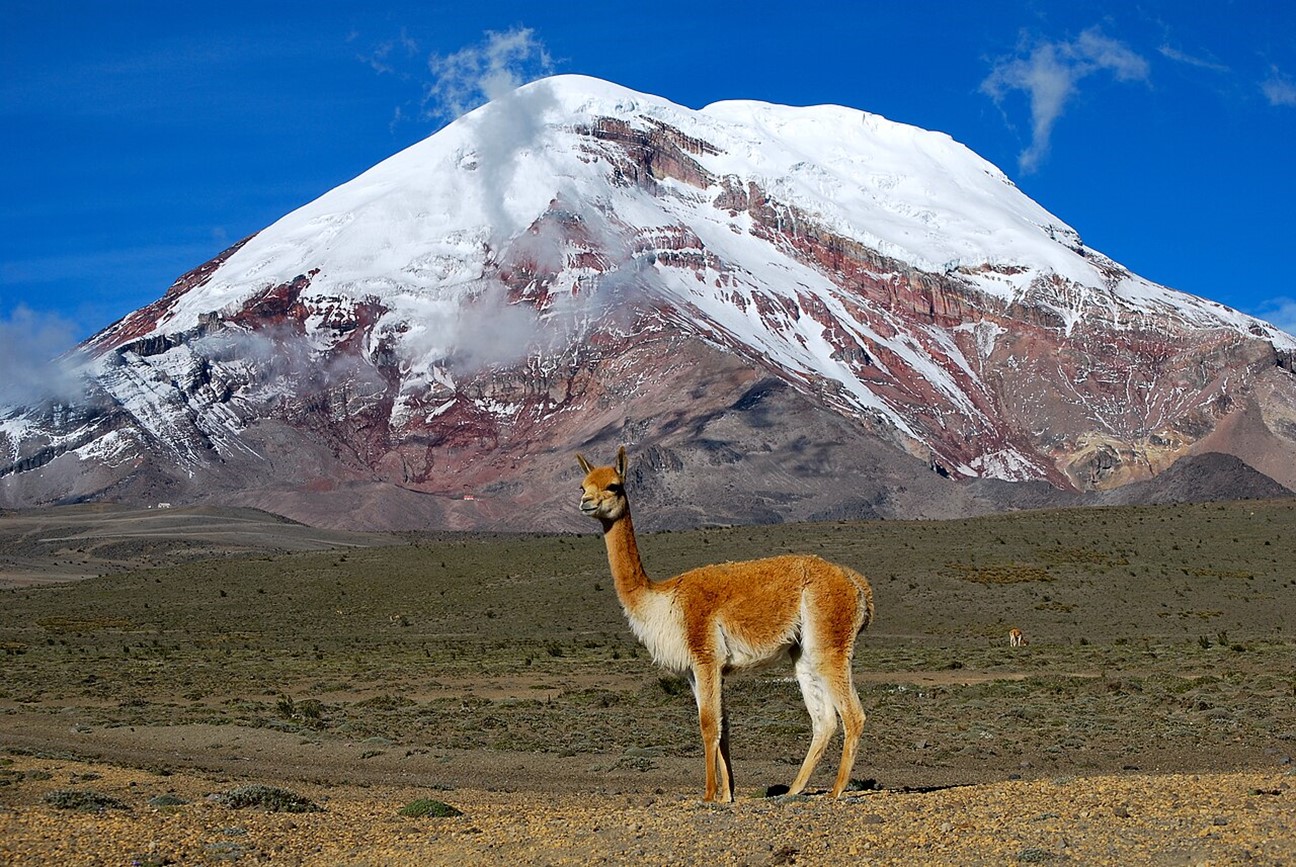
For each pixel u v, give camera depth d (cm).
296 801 1873
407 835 1567
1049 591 8838
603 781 2586
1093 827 1243
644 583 1574
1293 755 2662
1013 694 4084
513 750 3070
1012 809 1359
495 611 9200
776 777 2522
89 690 4794
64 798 1792
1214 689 3897
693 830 1338
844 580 1529
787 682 4472
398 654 6856
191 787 2186
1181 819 1256
